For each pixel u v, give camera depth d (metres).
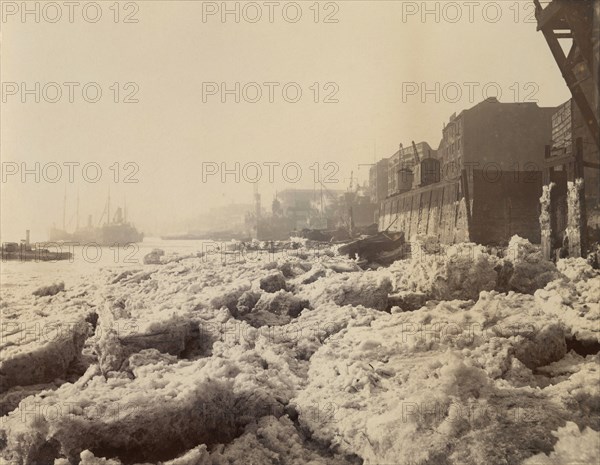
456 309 5.24
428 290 6.16
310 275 7.55
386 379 3.56
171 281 7.84
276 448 3.10
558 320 4.57
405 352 4.04
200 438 3.04
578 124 7.49
